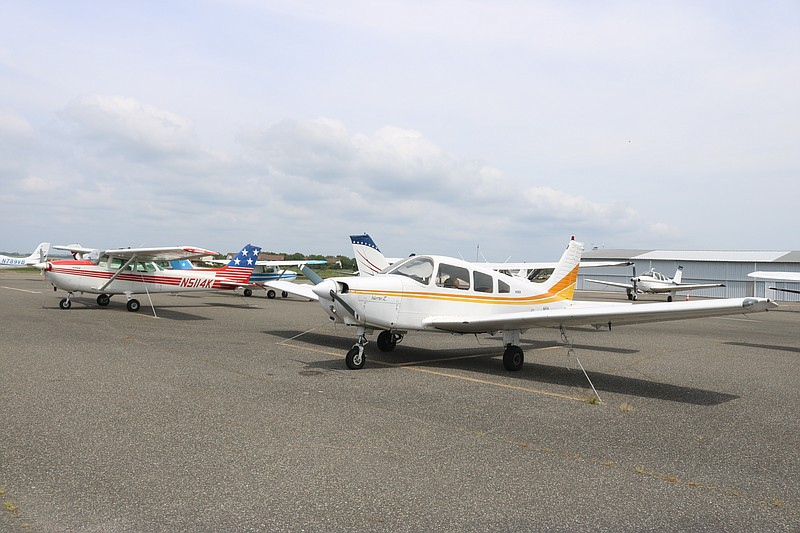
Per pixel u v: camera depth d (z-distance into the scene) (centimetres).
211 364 797
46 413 505
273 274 2727
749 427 525
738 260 4909
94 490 331
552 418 539
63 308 1683
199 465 379
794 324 1958
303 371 763
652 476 382
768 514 322
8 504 308
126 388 620
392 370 800
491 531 291
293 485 347
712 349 1162
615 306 750
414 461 399
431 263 871
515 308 968
